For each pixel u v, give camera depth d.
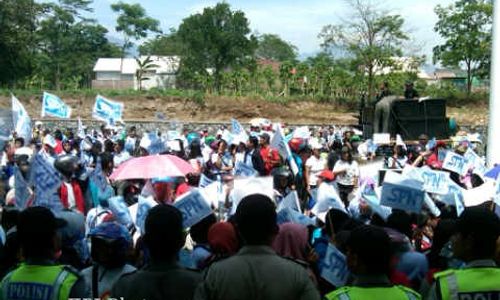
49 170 7.74
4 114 14.46
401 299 3.83
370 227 4.04
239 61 67.12
